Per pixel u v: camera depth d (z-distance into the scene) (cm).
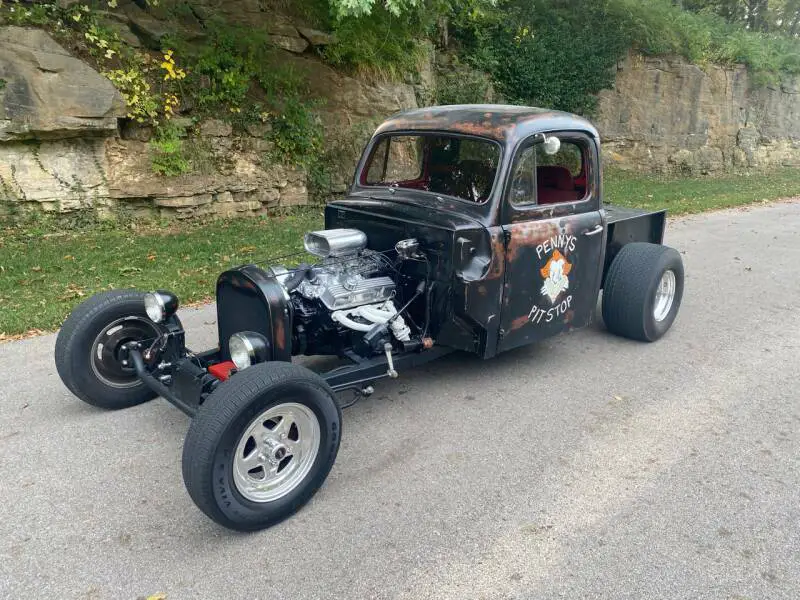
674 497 347
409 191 472
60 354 411
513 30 1741
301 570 292
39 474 364
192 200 1042
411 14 1271
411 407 449
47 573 288
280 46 1145
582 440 406
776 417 440
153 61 1010
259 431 312
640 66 1883
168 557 300
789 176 2069
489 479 363
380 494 348
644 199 1440
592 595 278
